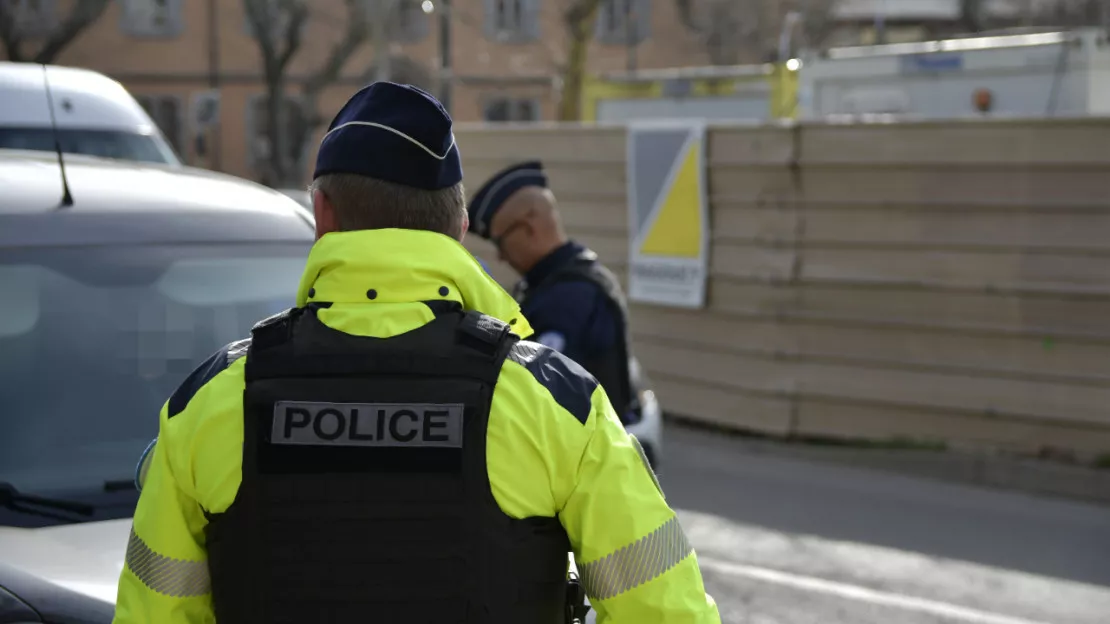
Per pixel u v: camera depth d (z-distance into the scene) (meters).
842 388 9.55
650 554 1.99
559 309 4.23
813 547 7.17
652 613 1.99
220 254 3.96
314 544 1.97
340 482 1.96
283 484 1.97
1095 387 8.45
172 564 2.07
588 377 2.09
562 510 2.02
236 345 2.14
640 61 44.50
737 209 10.02
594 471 2.01
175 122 43.34
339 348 2.01
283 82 38.66
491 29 43.12
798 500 8.21
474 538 1.96
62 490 3.35
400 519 1.96
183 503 2.07
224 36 43.25
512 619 1.98
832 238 9.47
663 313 10.72
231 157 43.56
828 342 9.60
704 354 10.41
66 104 7.96
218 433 2.03
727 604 6.23
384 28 28.47
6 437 3.44
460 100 43.19
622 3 44.31
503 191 4.35
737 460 9.39
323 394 1.99
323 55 42.50
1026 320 8.66
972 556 7.00
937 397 9.09
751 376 10.04
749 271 9.96
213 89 43.25
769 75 16.47
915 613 6.09
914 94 13.36
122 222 3.91
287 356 2.02
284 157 38.03
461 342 2.02
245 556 2.00
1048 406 8.62
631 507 1.99
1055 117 8.41
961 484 8.56
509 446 1.97
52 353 3.63
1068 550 7.11
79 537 3.16
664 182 10.50
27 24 40.50
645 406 5.26
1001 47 12.65
